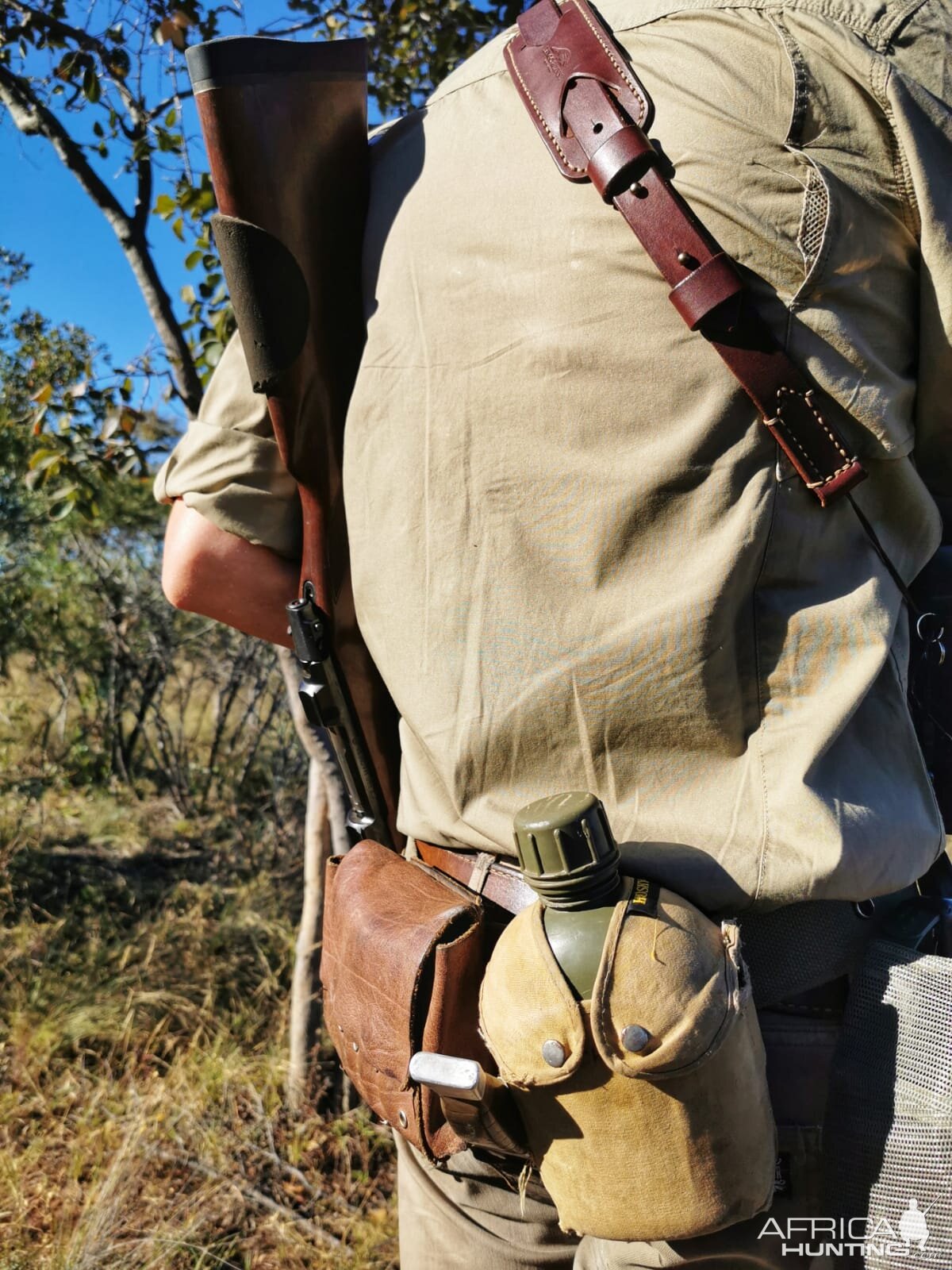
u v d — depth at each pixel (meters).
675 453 0.89
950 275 0.89
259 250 1.04
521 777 0.96
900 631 0.99
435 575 0.99
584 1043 0.81
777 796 0.88
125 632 6.72
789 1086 0.92
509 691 0.95
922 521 0.97
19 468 5.61
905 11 0.88
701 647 0.88
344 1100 3.15
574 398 0.92
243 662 6.52
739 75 0.89
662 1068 0.78
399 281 1.04
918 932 0.92
